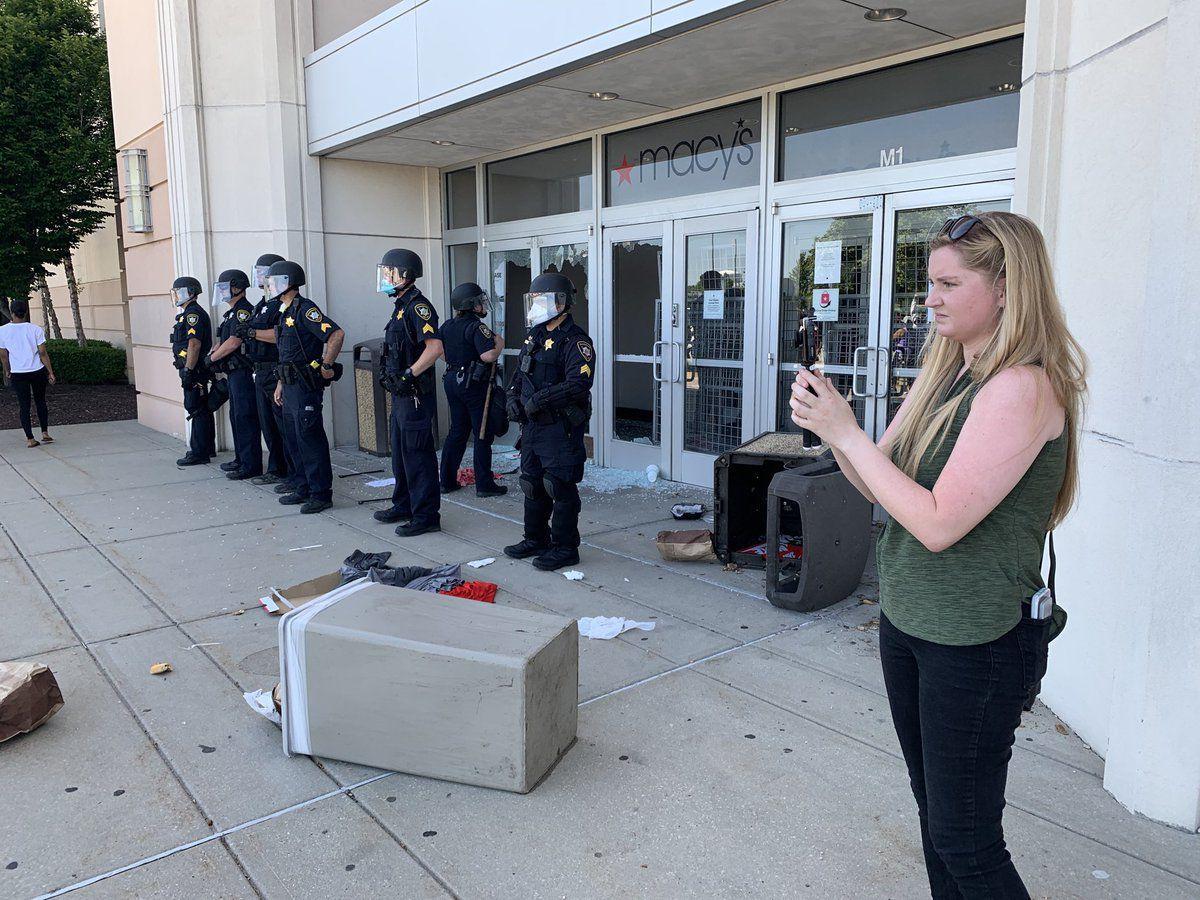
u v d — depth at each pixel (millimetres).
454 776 2814
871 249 5734
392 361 5777
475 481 7254
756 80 6016
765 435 5609
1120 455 2789
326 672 2891
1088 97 2945
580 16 5422
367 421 8945
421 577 4492
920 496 1520
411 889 2332
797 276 6234
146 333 10914
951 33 5020
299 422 6406
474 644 2787
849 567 4457
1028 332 1529
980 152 5125
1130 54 2691
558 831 2578
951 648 1580
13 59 14375
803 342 1814
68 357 16766
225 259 8953
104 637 4090
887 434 1821
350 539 5797
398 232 9516
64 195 15242
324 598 3145
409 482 5867
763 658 3807
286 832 2584
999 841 1645
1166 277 2410
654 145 7227
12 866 2430
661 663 3758
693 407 7199
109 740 3133
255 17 8602
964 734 1594
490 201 9102
